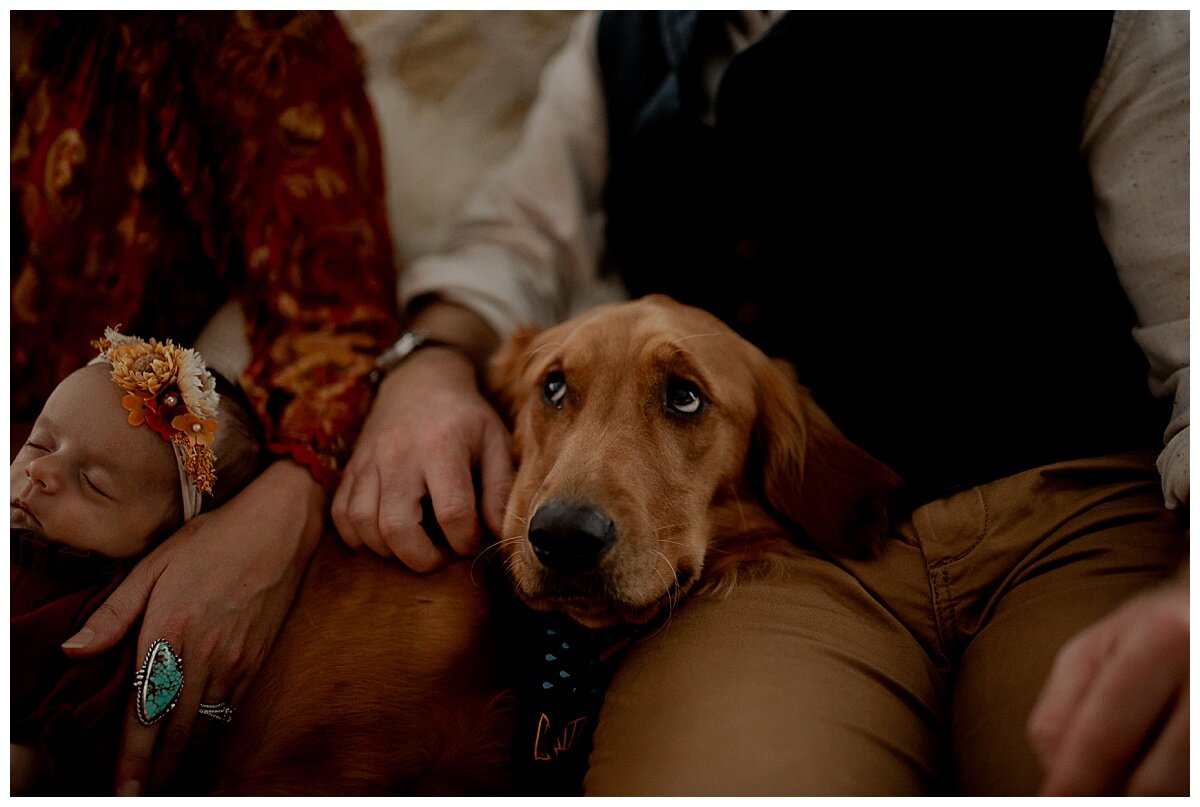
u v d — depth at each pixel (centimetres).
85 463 89
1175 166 93
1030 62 99
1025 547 95
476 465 110
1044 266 103
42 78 117
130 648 86
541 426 107
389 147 182
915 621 98
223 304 133
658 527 95
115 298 119
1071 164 102
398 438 106
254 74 124
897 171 106
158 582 88
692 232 127
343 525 103
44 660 85
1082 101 99
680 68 126
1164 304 94
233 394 105
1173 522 88
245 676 94
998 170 102
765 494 110
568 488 90
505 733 99
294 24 129
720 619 93
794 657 86
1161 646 57
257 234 121
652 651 92
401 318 142
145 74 119
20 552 90
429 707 98
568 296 153
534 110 168
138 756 84
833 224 112
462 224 160
